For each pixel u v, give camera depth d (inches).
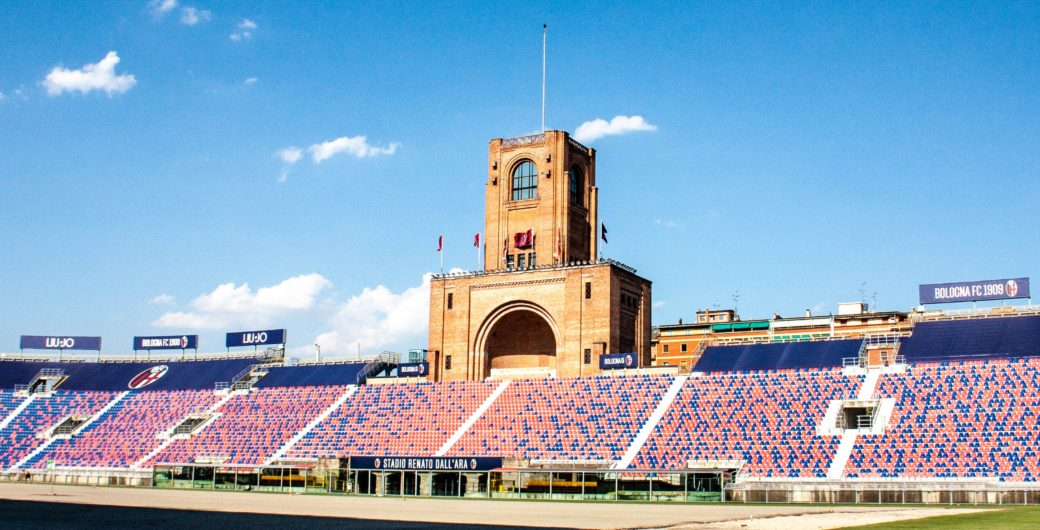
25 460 6186.0
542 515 3442.4
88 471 5900.6
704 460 4731.8
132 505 3917.3
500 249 6215.6
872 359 5369.1
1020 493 3991.1
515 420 5477.4
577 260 6220.5
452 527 2960.1
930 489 4136.3
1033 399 4498.0
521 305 5979.3
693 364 5575.8
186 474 5575.8
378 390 6186.0
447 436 5516.7
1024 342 4953.3
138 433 6314.0
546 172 6141.7
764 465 4586.6
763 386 5172.2
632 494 4549.7
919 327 5418.3
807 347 5467.5
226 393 6628.9
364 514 3508.9
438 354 6171.3
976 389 4675.2
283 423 6082.7
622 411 5300.2
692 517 3292.3
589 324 5718.5
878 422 4653.1
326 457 5285.4
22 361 7298.2
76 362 7401.6
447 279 6245.1
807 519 3125.0
